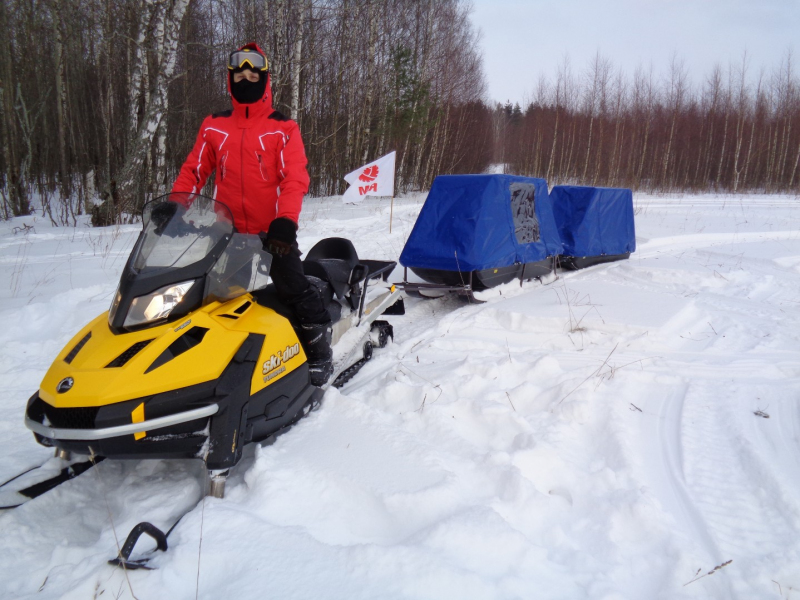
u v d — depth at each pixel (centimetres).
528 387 395
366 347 467
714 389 416
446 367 450
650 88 4000
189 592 209
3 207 1518
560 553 240
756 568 231
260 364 291
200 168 339
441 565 213
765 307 650
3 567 230
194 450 260
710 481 299
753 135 3712
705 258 984
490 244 641
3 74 1756
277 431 314
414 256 664
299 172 324
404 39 2744
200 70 2089
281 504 263
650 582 229
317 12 1953
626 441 334
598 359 476
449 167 3297
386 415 358
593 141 3809
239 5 2030
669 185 3497
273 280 324
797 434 349
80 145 2056
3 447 334
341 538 248
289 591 205
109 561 218
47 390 252
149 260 273
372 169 1126
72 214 1375
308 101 2494
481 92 4022
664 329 537
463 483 280
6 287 652
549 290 700
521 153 4188
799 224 1534
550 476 302
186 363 261
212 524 238
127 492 280
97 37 1948
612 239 915
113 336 264
